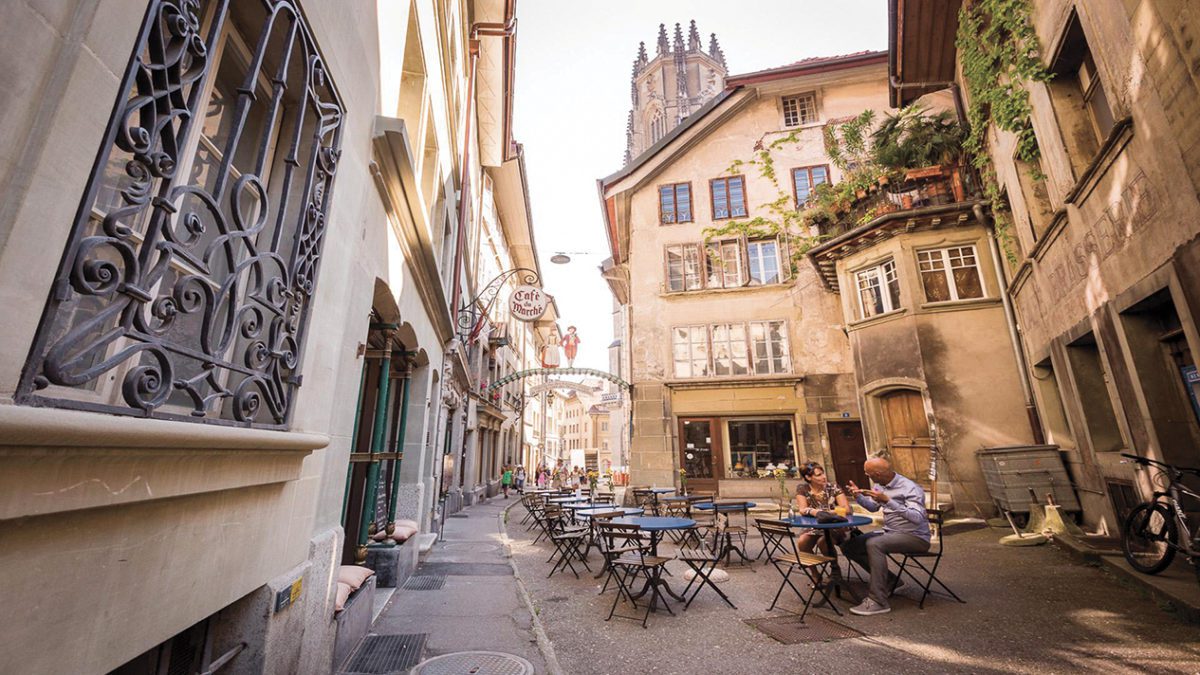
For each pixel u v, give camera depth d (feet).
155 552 5.49
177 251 5.07
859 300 42.11
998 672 12.26
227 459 6.59
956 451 34.83
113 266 4.34
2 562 3.70
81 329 4.07
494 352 73.31
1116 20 16.55
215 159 7.59
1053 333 26.91
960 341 36.32
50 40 3.83
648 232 57.52
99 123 4.17
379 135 12.22
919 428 36.96
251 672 7.75
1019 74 23.52
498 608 17.20
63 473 4.09
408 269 18.57
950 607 17.04
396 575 19.06
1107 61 17.43
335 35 9.25
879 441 38.81
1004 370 34.96
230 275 5.97
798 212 53.47
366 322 13.21
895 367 38.04
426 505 27.32
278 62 8.13
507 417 89.76
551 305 105.81
